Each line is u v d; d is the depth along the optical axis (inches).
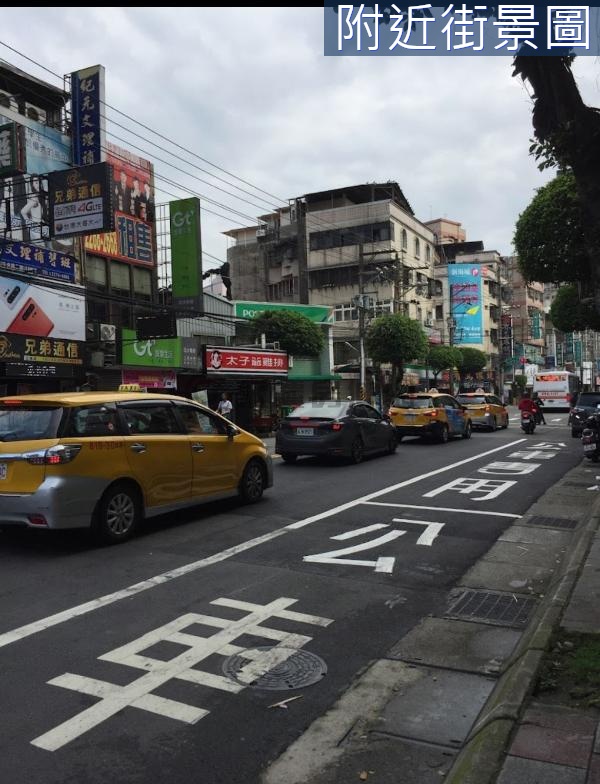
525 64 157.1
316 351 1224.8
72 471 252.2
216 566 240.4
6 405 270.1
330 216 1788.9
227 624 184.1
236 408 1043.9
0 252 610.2
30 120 692.7
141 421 289.7
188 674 152.4
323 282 1788.9
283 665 158.2
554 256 686.5
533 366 2743.6
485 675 155.0
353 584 222.5
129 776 113.4
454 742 125.1
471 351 2026.3
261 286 1914.4
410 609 200.1
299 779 113.4
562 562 251.8
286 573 233.6
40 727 128.5
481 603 206.4
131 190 875.4
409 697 143.4
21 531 291.9
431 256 2046.0
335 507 354.0
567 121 151.1
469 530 303.7
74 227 604.4
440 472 493.4
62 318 695.7
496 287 2426.2
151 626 181.6
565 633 166.1
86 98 736.3
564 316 937.5
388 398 1638.8
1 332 613.3
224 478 335.0
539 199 696.4
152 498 287.7
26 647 166.9
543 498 386.3
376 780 113.0
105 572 231.3
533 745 114.5
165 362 863.1
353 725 131.3
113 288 842.2
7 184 597.0
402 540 283.9
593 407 805.2
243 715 134.3
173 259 839.7
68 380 714.2
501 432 966.4
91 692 143.0
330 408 552.1
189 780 112.8
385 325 1401.3
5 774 113.3
